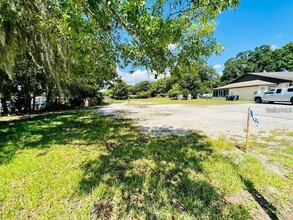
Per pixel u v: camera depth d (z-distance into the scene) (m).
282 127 6.65
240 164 3.42
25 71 10.84
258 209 2.22
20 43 5.64
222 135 5.62
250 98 24.59
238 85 27.11
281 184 2.73
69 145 4.91
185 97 33.12
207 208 2.22
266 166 3.38
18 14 4.44
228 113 10.83
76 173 3.17
